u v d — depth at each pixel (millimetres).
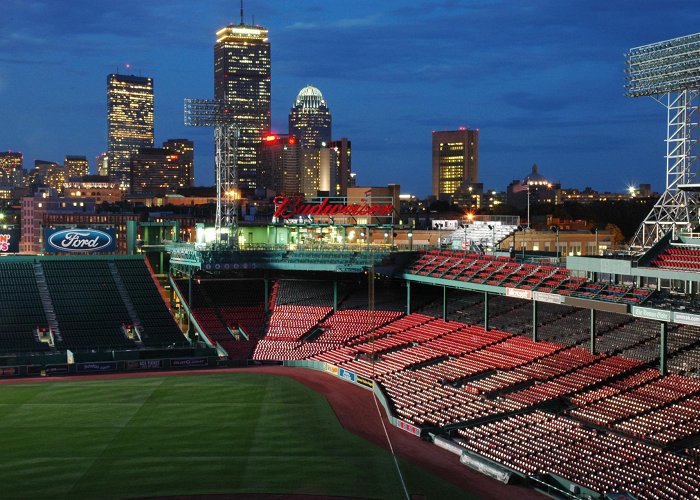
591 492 55812
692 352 78000
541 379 81688
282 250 122375
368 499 57719
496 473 61594
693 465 59094
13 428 75938
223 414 81000
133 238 140375
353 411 82062
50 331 113062
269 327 119562
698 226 89812
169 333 116875
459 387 84625
